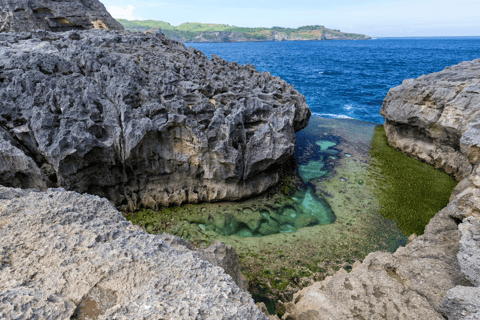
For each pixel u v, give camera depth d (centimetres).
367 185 1645
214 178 1415
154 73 1686
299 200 1509
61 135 1163
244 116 1573
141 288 385
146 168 1366
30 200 555
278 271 1068
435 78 1962
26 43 1848
